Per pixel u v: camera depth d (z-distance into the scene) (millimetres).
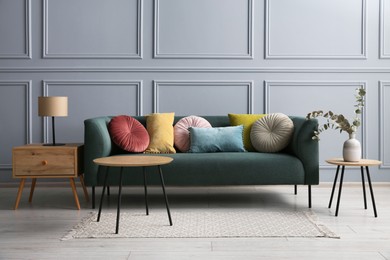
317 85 4781
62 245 2709
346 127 3650
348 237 2873
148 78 4781
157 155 3793
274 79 4785
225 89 4797
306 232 2971
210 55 4777
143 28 4766
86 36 4762
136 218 3385
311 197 4141
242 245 2709
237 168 3711
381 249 2625
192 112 4797
